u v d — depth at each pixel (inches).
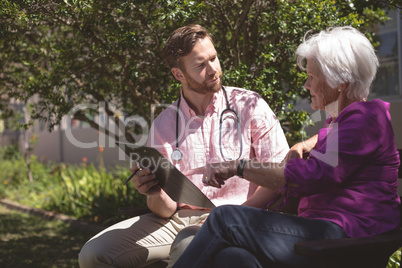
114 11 147.6
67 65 175.2
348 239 65.9
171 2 133.6
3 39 148.8
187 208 104.7
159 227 101.6
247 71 146.6
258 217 73.7
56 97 173.0
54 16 145.7
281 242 71.2
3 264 187.8
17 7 133.6
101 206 256.2
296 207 95.4
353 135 72.5
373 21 175.3
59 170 374.0
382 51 234.5
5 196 380.2
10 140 594.6
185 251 75.1
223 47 159.0
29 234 244.8
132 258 96.7
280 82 153.6
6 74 193.0
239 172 80.7
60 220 279.9
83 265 95.4
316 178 72.3
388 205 75.0
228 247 72.9
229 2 146.8
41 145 583.2
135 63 161.0
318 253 61.0
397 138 198.1
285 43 142.1
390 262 125.9
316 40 80.5
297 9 138.5
